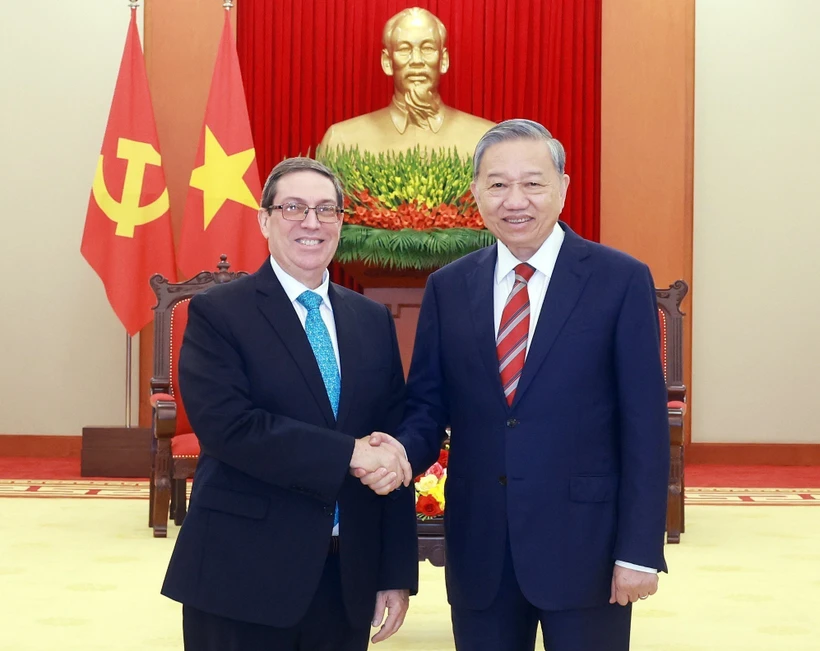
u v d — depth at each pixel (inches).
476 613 84.6
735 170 327.0
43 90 319.3
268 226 85.3
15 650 127.0
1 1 319.3
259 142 317.7
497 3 318.7
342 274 314.5
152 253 280.4
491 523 83.3
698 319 326.3
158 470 199.5
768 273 327.6
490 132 85.2
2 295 319.9
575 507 81.8
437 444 88.8
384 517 86.9
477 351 85.1
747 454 325.4
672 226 320.2
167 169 313.7
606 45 320.2
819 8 326.0
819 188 327.3
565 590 81.0
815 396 327.3
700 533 209.3
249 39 318.0
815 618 144.9
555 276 84.8
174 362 213.0
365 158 282.7
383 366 87.2
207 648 81.0
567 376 82.5
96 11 319.0
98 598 152.1
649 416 81.5
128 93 282.4
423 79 300.5
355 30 317.1
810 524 219.8
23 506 231.9
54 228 319.9
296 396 81.5
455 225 278.8
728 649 130.1
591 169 320.5
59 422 320.2
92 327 319.9
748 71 326.3
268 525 80.0
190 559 80.6
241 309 83.0
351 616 82.0
